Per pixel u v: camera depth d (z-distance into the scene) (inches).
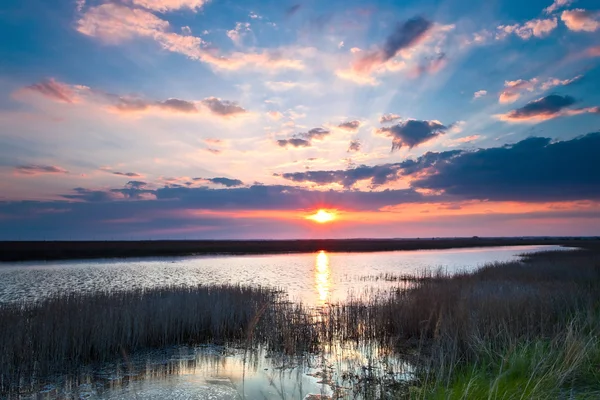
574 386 290.2
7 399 386.6
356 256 3294.8
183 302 673.6
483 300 603.2
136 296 689.6
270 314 681.0
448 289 762.2
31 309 596.1
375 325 633.0
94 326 519.2
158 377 447.8
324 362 496.7
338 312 711.1
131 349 548.4
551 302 606.5
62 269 1802.4
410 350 535.2
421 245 5605.3
